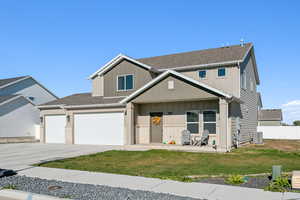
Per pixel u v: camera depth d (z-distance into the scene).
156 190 7.16
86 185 7.71
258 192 6.85
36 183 7.95
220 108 15.40
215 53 21.47
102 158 12.99
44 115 23.70
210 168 10.20
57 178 8.70
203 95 15.88
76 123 21.61
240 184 7.74
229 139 16.19
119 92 21.08
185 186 7.54
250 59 22.52
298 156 13.30
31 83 34.47
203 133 16.95
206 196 6.56
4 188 7.38
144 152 14.99
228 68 18.70
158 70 20.27
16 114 26.11
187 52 24.44
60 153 15.34
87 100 22.22
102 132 20.34
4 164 11.45
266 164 11.04
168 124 18.64
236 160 12.13
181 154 14.11
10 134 25.34
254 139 21.22
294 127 31.84
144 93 17.86
